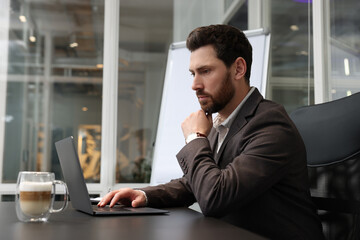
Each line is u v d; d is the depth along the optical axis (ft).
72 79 12.46
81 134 12.32
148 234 2.54
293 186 4.17
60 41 12.54
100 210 3.82
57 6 12.62
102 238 2.38
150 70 12.74
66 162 3.85
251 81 8.76
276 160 4.03
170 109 9.89
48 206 3.19
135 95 12.58
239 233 2.62
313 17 9.07
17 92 12.17
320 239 4.17
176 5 12.92
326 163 4.40
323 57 8.78
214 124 5.16
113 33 12.44
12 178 11.94
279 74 11.04
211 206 3.78
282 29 11.06
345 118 4.36
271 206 4.05
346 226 4.00
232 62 4.67
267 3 11.55
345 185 4.12
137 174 12.36
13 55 12.22
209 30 4.69
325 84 8.74
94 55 12.62
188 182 4.36
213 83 4.63
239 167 3.93
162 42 12.85
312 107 4.93
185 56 10.05
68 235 2.49
